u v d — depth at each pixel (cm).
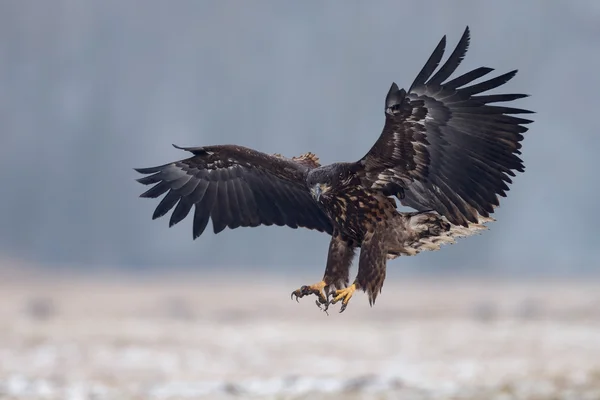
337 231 1038
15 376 1792
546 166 11581
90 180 12512
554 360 2038
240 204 1122
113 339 2411
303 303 4384
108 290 5719
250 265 10206
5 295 5044
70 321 3106
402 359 2102
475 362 2030
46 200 12069
